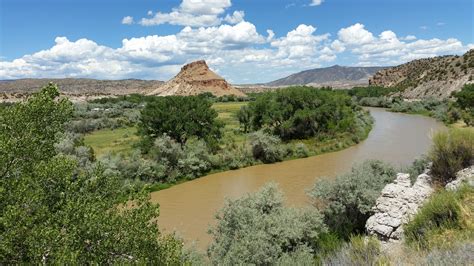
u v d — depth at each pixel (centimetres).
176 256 905
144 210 882
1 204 799
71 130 6956
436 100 10162
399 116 9106
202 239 2334
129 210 889
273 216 1708
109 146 5625
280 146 4994
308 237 1667
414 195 1583
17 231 734
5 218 730
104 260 802
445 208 1084
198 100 5594
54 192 878
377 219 1500
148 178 3894
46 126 984
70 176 899
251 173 4284
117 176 1030
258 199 1855
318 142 5803
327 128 6125
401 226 1354
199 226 2606
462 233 897
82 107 10531
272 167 4547
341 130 6056
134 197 946
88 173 1009
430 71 16638
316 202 2177
